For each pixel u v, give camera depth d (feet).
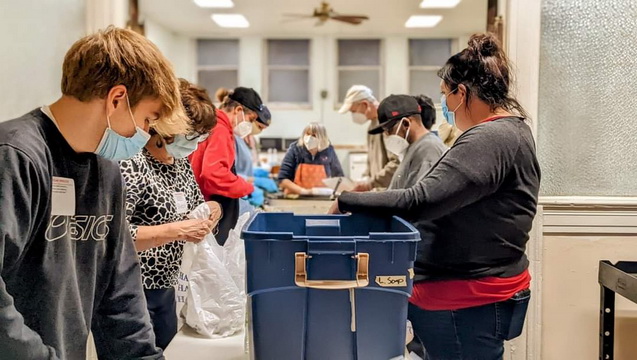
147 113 3.31
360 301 3.48
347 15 23.85
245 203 7.28
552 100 6.63
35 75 6.30
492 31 6.79
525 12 6.49
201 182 6.55
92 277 3.56
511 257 4.49
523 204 4.40
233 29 27.99
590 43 6.59
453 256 4.49
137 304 3.93
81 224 3.40
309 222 4.69
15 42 6.03
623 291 5.68
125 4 7.27
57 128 3.18
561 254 6.63
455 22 25.98
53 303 3.22
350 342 3.52
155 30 26.05
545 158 6.64
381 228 4.62
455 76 4.63
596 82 6.61
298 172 12.15
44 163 3.02
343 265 3.45
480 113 4.62
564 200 6.52
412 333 4.93
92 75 3.07
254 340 3.59
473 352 4.63
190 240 5.06
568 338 6.70
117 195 3.67
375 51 29.22
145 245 4.85
